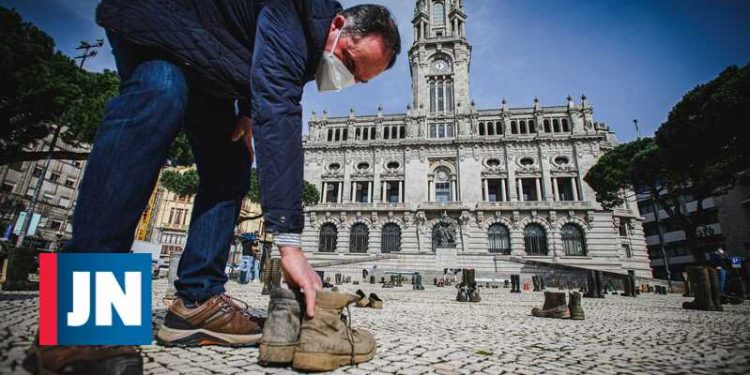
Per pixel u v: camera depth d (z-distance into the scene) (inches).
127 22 50.5
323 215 1614.2
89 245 43.7
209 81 62.0
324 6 64.8
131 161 45.6
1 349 48.9
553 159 1553.9
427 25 1971.0
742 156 788.6
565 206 1444.4
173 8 54.1
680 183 943.7
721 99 721.0
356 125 1825.8
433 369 68.2
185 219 1808.6
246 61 62.5
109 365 39.9
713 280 307.1
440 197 1608.0
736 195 1493.6
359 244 1556.3
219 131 78.1
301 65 60.0
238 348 75.6
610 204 1237.7
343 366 64.7
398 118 1793.8
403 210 1545.3
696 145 814.5
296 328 60.8
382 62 69.9
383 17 67.9
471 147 1614.2
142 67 51.3
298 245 60.5
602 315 246.2
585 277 1151.6
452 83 1817.2
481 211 1489.9
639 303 414.3
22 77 397.1
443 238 1376.7
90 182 44.0
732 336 138.3
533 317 222.1
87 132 463.2
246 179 85.8
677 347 109.8
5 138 431.2
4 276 221.0
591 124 1572.3
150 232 1726.1
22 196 1285.7
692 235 912.3
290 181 56.9
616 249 1364.4
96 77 519.5
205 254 77.1
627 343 117.6
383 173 1656.0
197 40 55.6
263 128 54.9
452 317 202.1
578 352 97.6
